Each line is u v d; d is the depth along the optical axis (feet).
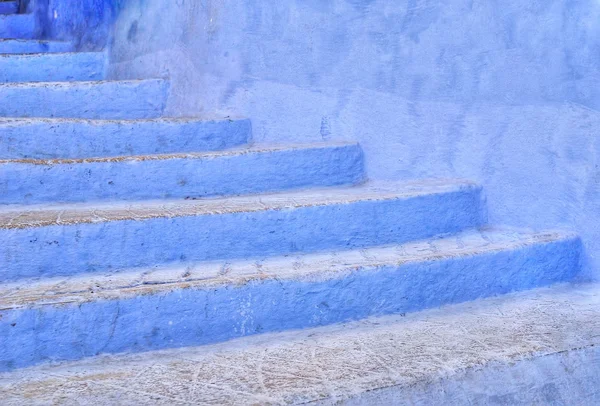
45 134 9.87
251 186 9.62
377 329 7.10
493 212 9.44
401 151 10.27
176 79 12.50
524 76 9.14
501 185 9.36
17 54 13.69
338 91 10.85
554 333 6.70
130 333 6.47
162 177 9.23
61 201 8.84
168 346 6.63
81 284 6.90
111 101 11.93
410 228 8.85
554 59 8.85
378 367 5.83
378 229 8.67
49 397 5.25
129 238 7.55
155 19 13.61
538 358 6.13
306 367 5.89
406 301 7.69
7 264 7.09
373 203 8.61
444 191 9.07
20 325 6.07
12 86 11.27
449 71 9.87
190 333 6.70
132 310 6.47
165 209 8.25
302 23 11.15
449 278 7.92
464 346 6.36
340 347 6.48
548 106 8.95
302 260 7.94
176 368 5.99
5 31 19.70
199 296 6.71
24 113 11.37
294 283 7.11
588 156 8.57
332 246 8.47
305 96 11.11
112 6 15.01
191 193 9.36
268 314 7.02
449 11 9.83
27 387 5.52
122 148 10.30
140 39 13.84
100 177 8.99
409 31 10.25
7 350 6.03
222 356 6.34
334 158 10.07
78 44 16.42
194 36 12.53
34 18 19.94
